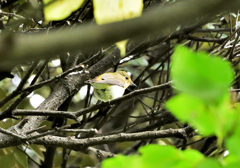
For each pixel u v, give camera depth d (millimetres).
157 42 9852
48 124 10648
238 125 2467
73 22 8250
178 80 2252
